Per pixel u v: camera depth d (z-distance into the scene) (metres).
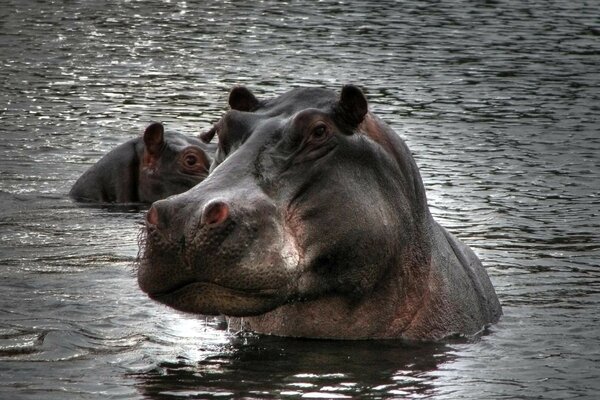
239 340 21.17
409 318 21.55
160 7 92.75
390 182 21.30
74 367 19.12
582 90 61.19
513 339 22.00
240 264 18.83
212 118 51.50
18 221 32.47
